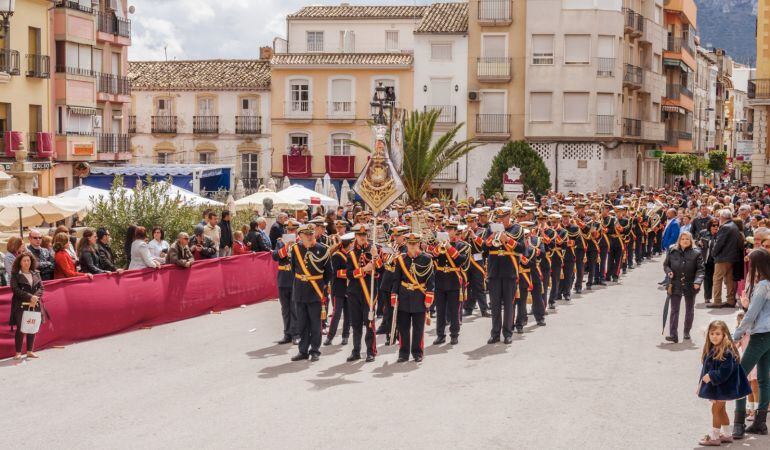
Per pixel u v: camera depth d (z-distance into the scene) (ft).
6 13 113.39
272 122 181.37
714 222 71.05
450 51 175.83
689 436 35.35
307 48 202.59
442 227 71.36
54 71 134.82
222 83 182.19
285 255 52.60
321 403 39.91
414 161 142.82
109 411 38.81
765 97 156.87
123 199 78.18
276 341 55.83
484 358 50.34
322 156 180.55
